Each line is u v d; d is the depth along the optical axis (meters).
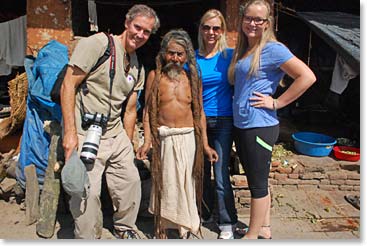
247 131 3.09
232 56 3.19
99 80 2.99
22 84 4.55
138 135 4.70
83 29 5.64
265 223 3.51
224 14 4.74
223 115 3.34
